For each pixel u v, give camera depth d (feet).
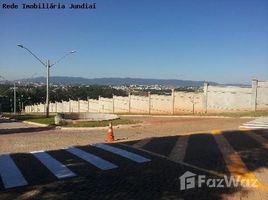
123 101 171.94
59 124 101.30
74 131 81.76
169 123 91.35
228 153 44.78
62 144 56.80
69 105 243.40
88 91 382.83
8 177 34.37
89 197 28.25
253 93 117.80
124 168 37.50
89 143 56.95
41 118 137.80
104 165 38.93
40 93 406.62
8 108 387.75
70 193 29.27
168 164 39.14
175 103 141.59
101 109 194.29
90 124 91.40
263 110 113.29
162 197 28.14
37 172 36.27
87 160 41.75
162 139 58.23
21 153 47.78
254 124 77.05
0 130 92.43
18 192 29.63
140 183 31.89
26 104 399.44
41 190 30.14
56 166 38.88
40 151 49.03
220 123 85.10
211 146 49.96
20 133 82.33
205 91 130.31
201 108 131.95
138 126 86.28
